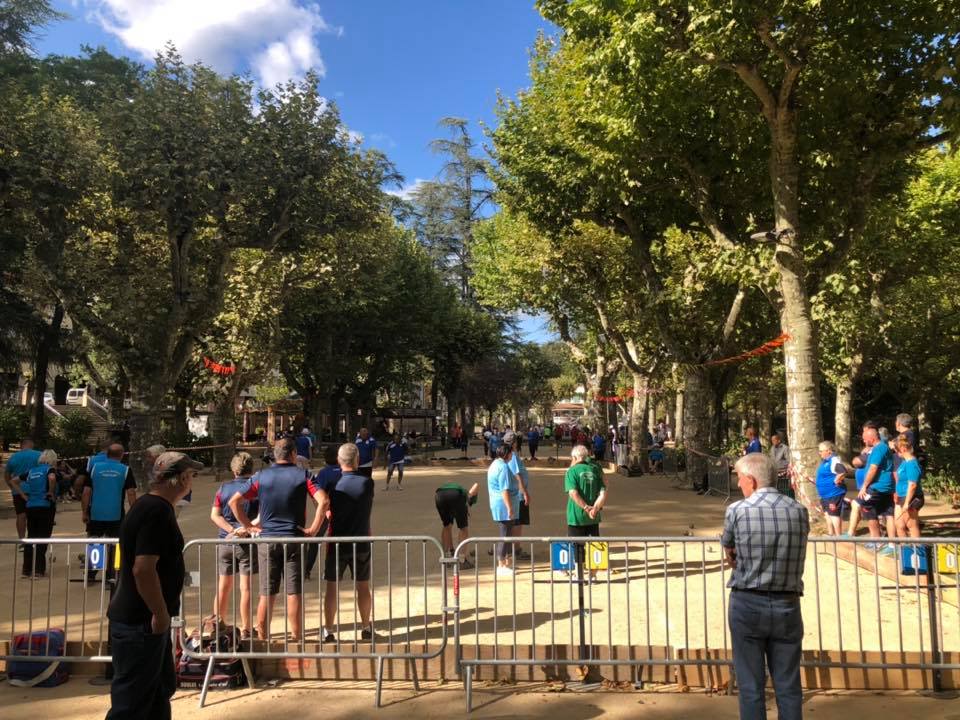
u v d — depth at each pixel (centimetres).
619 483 2128
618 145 1310
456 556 531
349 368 3759
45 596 781
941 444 1986
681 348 1928
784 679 386
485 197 4744
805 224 1373
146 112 1691
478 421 9019
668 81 1140
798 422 1105
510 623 649
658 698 496
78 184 1670
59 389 4391
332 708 482
